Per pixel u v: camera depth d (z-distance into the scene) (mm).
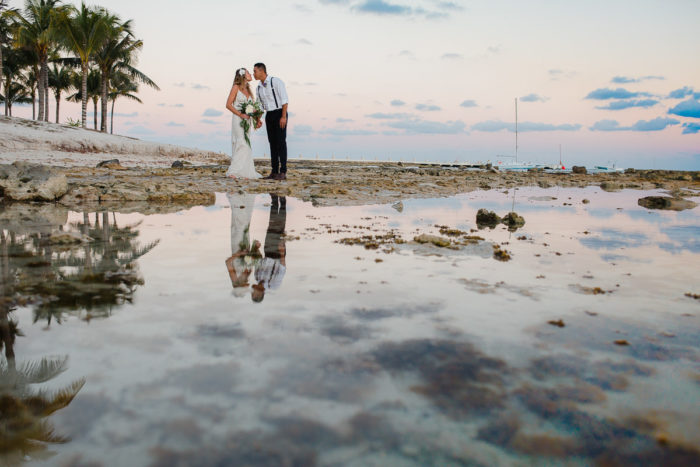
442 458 859
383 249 3004
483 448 896
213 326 1503
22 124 21672
